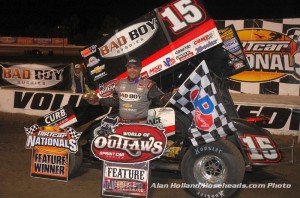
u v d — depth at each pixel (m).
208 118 4.60
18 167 6.19
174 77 5.55
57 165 5.51
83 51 5.66
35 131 5.56
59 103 10.47
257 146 4.93
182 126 5.27
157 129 4.70
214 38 5.19
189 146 5.08
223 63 5.74
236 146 4.98
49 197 4.96
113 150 4.77
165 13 5.33
